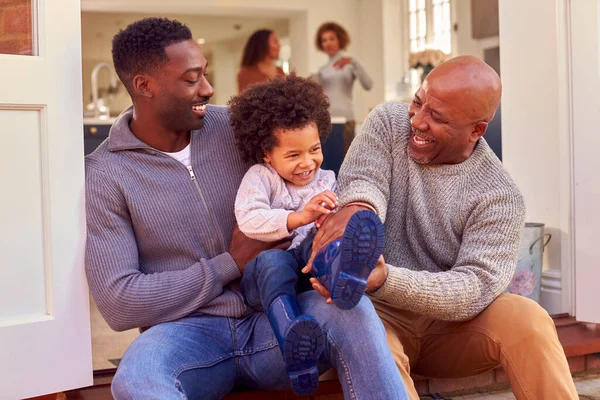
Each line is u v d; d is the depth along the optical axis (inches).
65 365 75.4
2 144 72.2
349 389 63.9
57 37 73.9
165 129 74.9
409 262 80.0
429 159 77.2
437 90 73.2
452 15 299.7
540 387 68.8
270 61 346.6
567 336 100.4
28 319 73.8
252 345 72.7
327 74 294.8
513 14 118.4
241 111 73.9
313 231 75.7
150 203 73.3
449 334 77.8
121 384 62.2
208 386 70.2
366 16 366.3
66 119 74.4
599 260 102.6
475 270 73.2
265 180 74.1
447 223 77.7
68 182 74.5
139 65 72.5
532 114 117.0
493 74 74.5
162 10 370.0
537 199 116.8
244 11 371.2
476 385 94.3
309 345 61.9
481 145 79.1
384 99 350.6
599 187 102.4
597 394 93.4
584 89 104.0
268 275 67.6
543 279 115.3
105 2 353.1
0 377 72.4
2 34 72.9
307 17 370.0
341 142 220.4
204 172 76.1
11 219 73.0
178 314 71.6
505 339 71.4
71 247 74.9
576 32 104.1
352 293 62.0
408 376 72.5
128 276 70.6
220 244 75.5
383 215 75.0
